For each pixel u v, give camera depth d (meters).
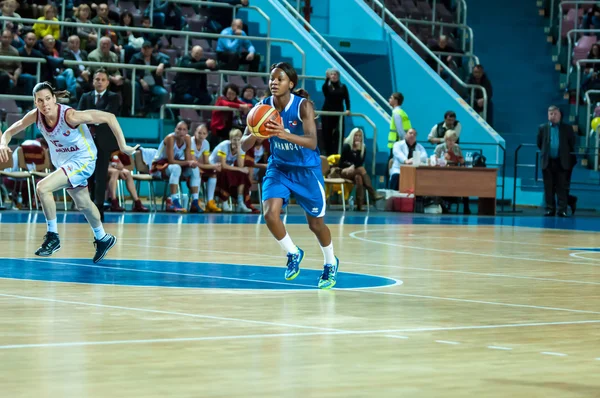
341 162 23.09
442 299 8.06
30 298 7.42
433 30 29.59
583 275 10.43
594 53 28.11
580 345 5.95
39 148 19.12
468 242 14.76
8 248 11.38
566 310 7.60
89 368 4.86
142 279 8.85
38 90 9.91
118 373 4.76
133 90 21.75
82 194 10.13
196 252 11.66
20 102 20.52
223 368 4.95
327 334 6.12
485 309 7.52
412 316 7.02
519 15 30.77
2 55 20.58
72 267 9.69
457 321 6.84
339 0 29.80
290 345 5.68
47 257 10.59
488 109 27.47
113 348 5.41
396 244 13.95
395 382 4.72
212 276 9.25
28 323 6.22
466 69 28.95
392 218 20.45
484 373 4.99
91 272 9.30
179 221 17.20
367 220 19.50
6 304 7.05
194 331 6.08
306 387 4.57
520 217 22.77
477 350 5.67
